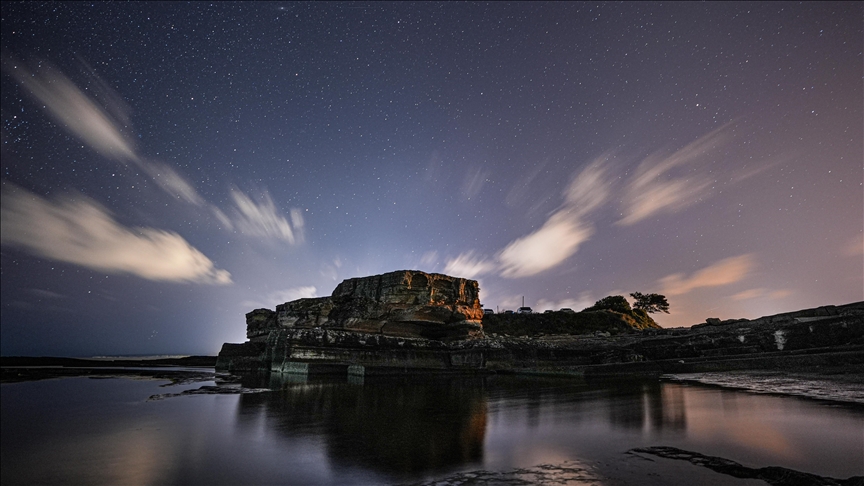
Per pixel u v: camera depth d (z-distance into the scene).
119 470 8.76
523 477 7.66
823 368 26.19
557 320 76.25
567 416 14.22
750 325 38.97
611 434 11.16
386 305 41.59
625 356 37.03
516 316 77.81
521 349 39.38
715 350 35.81
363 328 40.38
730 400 17.03
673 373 31.98
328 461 9.09
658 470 7.89
